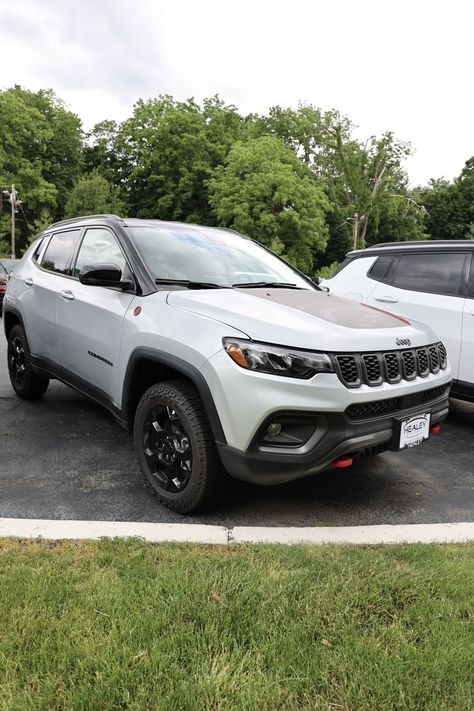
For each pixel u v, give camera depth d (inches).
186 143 1782.7
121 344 135.3
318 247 1654.8
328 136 1905.8
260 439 108.1
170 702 63.3
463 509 132.3
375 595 84.7
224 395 107.9
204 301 123.8
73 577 87.6
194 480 116.2
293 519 122.6
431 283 207.6
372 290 224.5
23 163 1734.7
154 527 107.7
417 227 2080.5
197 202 1898.4
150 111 1931.6
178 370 116.1
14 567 89.8
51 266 187.8
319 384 105.9
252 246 180.9
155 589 84.0
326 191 1964.8
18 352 210.1
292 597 83.5
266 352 106.5
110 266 135.0
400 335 125.0
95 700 63.2
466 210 2156.7
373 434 113.0
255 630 75.9
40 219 1630.2
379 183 1865.2
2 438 167.5
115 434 174.9
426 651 73.4
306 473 109.9
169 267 143.6
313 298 140.6
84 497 128.3
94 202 1606.8
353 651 72.9
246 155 1611.7
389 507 131.8
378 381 114.7
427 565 96.0
